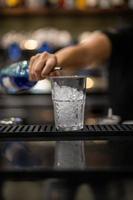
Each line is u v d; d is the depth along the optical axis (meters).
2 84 1.44
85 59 1.78
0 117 1.54
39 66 1.13
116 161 0.77
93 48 1.91
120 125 1.12
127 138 0.99
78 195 0.72
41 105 2.82
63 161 0.78
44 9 3.71
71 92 1.02
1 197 0.72
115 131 1.02
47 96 2.94
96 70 3.24
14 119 1.38
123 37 2.12
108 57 2.07
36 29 3.98
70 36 3.78
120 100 2.24
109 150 0.87
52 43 3.54
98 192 0.72
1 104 2.70
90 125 1.13
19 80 1.32
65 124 1.03
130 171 0.71
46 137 1.01
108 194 0.72
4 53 3.30
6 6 3.72
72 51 1.66
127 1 3.69
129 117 2.08
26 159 0.80
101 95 3.04
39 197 0.72
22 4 3.72
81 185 0.72
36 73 1.14
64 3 3.71
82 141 0.96
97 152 0.85
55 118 1.05
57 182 0.72
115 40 2.09
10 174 0.72
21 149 0.89
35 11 3.72
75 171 0.71
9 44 3.55
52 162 0.77
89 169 0.71
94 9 3.70
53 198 0.72
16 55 2.73
